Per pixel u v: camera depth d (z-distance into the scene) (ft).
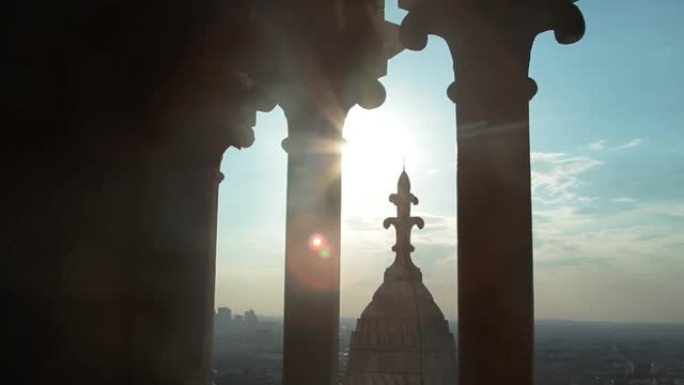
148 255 27.17
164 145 27.63
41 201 25.63
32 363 24.95
